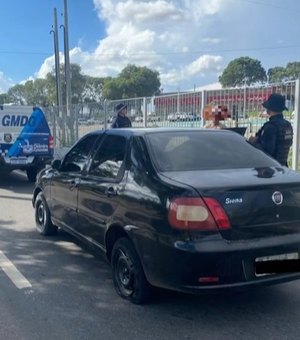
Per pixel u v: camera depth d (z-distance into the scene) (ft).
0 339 12.70
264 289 16.28
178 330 13.20
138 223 14.16
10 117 42.24
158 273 13.46
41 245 22.02
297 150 28.81
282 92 29.63
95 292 16.07
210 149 16.08
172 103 38.99
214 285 12.69
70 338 12.73
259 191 13.38
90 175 18.01
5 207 31.96
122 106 39.55
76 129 61.41
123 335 12.90
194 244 12.64
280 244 13.28
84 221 18.20
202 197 12.88
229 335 12.90
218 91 33.65
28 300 15.39
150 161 14.93
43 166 44.16
